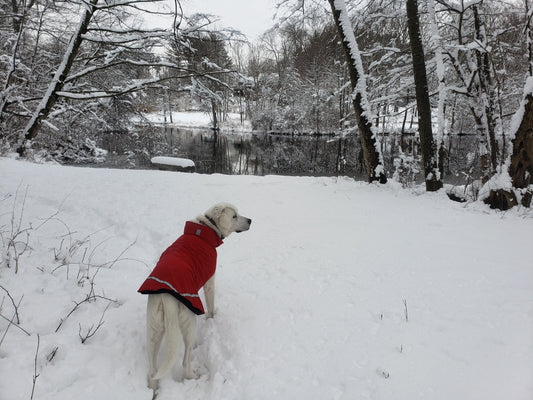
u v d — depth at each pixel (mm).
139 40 12344
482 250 4570
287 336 2924
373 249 4781
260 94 47281
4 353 2490
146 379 2514
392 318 3090
